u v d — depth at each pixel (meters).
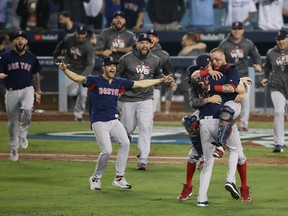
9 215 36.06
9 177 45.69
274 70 53.66
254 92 75.12
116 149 55.69
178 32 79.62
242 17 80.56
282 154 53.59
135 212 36.66
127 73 48.31
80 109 71.38
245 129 65.44
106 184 43.78
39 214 36.22
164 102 75.19
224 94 37.59
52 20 83.69
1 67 50.06
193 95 37.78
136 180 44.84
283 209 37.25
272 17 80.44
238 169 39.03
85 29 68.06
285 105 54.88
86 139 60.78
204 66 38.03
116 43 59.75
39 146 57.19
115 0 79.25
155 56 48.44
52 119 73.50
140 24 79.19
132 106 48.19
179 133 64.94
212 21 80.75
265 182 44.00
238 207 37.72
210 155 37.66
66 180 44.78
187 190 39.38
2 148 56.66
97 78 41.72
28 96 50.69
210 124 37.25
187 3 83.00
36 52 82.50
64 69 41.59
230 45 62.69
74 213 36.41
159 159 51.94
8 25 83.62
